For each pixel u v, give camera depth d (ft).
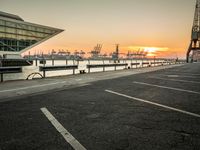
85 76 52.26
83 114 17.08
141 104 20.95
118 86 34.63
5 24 191.62
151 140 11.69
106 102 21.84
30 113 17.30
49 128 13.61
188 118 16.10
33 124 14.40
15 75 72.84
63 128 13.62
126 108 19.22
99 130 13.29
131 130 13.30
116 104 20.89
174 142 11.41
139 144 11.12
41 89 30.09
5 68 39.27
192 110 18.60
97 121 15.20
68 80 41.98
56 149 10.49
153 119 15.79
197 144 11.16
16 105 20.25
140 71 76.23
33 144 11.09
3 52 190.39
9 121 15.10
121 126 14.10
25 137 12.06
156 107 19.69
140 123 14.79
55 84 35.24
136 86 34.71
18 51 207.00
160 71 77.51
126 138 11.95
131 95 26.11
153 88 32.42
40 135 12.37
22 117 16.12
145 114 17.20
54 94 26.66
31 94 26.48
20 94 26.13
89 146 10.85
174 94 27.04
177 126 14.15
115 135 12.42
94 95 26.00
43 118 15.88
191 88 32.68
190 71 77.51
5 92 26.96
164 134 12.64
